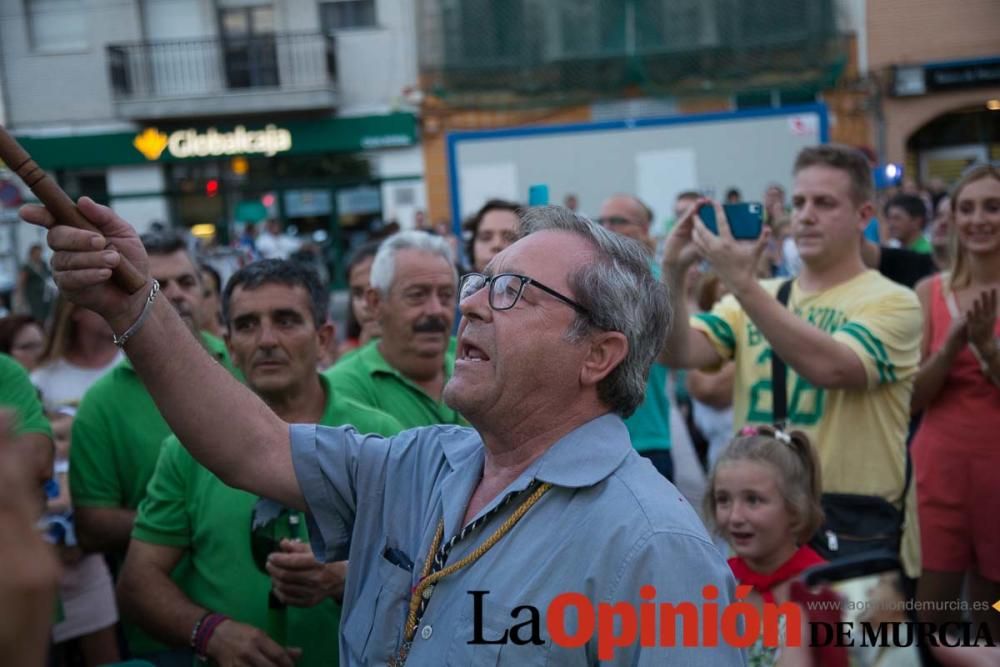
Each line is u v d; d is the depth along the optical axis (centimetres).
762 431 273
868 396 293
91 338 388
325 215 1961
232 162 1959
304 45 1891
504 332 164
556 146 962
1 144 157
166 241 350
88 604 341
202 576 246
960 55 1119
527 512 160
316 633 240
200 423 178
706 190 945
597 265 167
